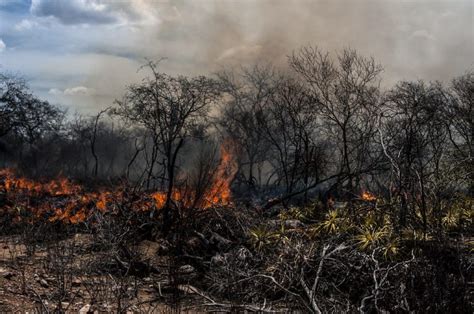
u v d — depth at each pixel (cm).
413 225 895
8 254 1071
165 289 904
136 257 1031
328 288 834
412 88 1800
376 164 1412
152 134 1636
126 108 1619
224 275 901
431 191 890
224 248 1073
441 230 830
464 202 1075
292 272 830
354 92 1833
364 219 1050
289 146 2209
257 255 980
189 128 1603
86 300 825
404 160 995
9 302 782
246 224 1191
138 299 856
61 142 4003
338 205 1398
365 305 771
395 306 735
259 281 866
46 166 3597
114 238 1059
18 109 3719
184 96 1558
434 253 782
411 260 773
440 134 1364
